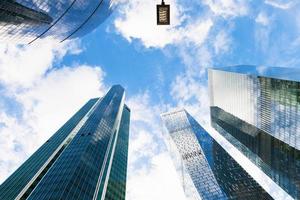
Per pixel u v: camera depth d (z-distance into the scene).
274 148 130.25
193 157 176.12
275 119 116.88
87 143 110.88
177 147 192.75
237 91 158.38
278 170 128.75
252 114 141.88
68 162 94.94
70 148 109.94
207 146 182.62
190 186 160.50
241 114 158.50
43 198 72.12
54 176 85.75
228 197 134.38
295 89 96.19
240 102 156.25
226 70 173.62
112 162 135.62
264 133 140.12
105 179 103.06
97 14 76.94
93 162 101.50
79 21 72.38
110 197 103.00
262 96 126.56
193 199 161.75
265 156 143.00
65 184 77.06
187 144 192.12
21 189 101.69
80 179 84.75
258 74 129.75
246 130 167.38
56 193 72.94
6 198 97.69
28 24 55.28
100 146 118.69
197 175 156.12
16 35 59.50
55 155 130.12
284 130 110.38
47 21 59.53
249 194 133.25
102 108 168.12
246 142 173.75
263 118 129.00
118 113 180.12
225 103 186.12
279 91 108.81
